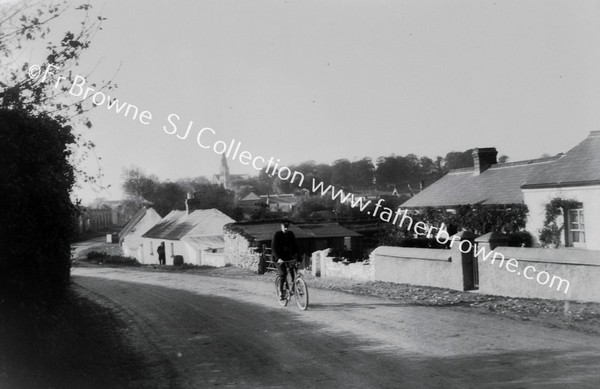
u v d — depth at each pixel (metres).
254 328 10.31
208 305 13.80
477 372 6.68
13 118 7.17
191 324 11.25
